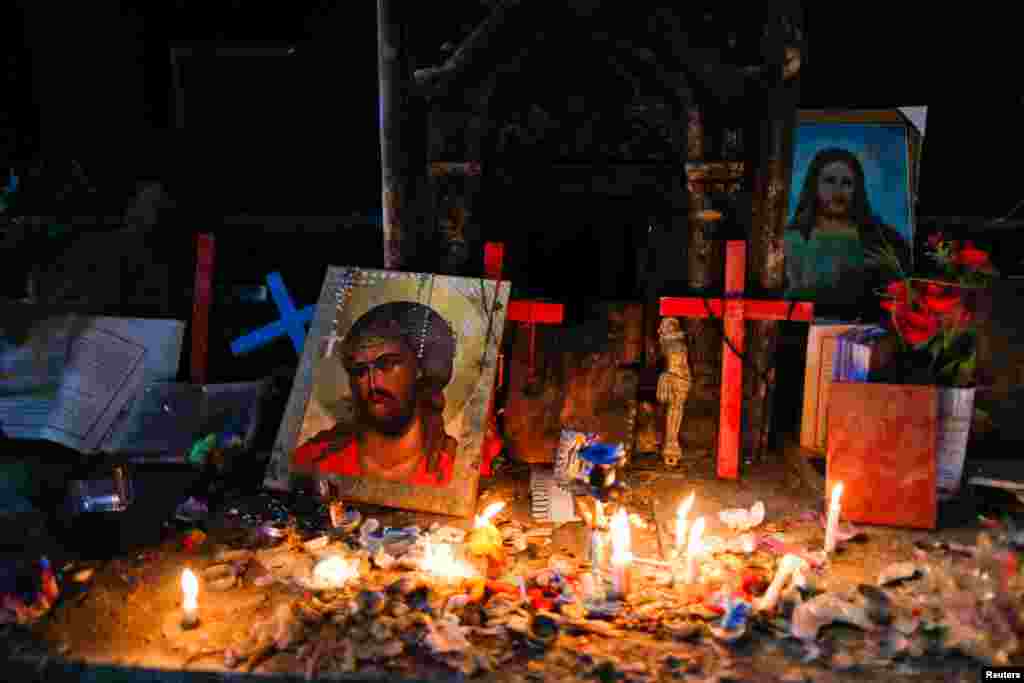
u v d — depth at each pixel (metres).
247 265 6.43
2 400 5.59
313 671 3.44
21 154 6.67
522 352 5.40
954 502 4.90
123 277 6.29
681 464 5.51
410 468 5.00
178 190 6.42
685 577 4.07
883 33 6.25
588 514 4.45
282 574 4.19
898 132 6.25
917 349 4.90
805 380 5.43
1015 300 5.36
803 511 4.87
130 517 4.79
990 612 3.67
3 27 6.57
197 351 6.08
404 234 5.55
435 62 5.29
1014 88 6.18
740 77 5.12
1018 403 5.41
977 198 6.39
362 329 5.21
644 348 5.62
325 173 6.50
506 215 5.58
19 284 6.41
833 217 6.30
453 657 3.51
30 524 4.64
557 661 3.53
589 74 5.24
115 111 6.52
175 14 6.44
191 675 3.45
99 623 3.78
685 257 5.45
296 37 6.38
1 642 3.62
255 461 5.43
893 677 3.41
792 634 3.69
